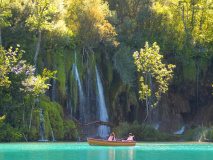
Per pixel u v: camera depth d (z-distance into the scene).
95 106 49.41
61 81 45.41
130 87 52.09
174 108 55.47
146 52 41.84
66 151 24.44
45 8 41.19
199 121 56.56
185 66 55.66
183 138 46.66
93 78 49.69
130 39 54.59
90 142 30.81
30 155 21.17
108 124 46.72
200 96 56.53
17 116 38.22
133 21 56.44
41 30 44.19
